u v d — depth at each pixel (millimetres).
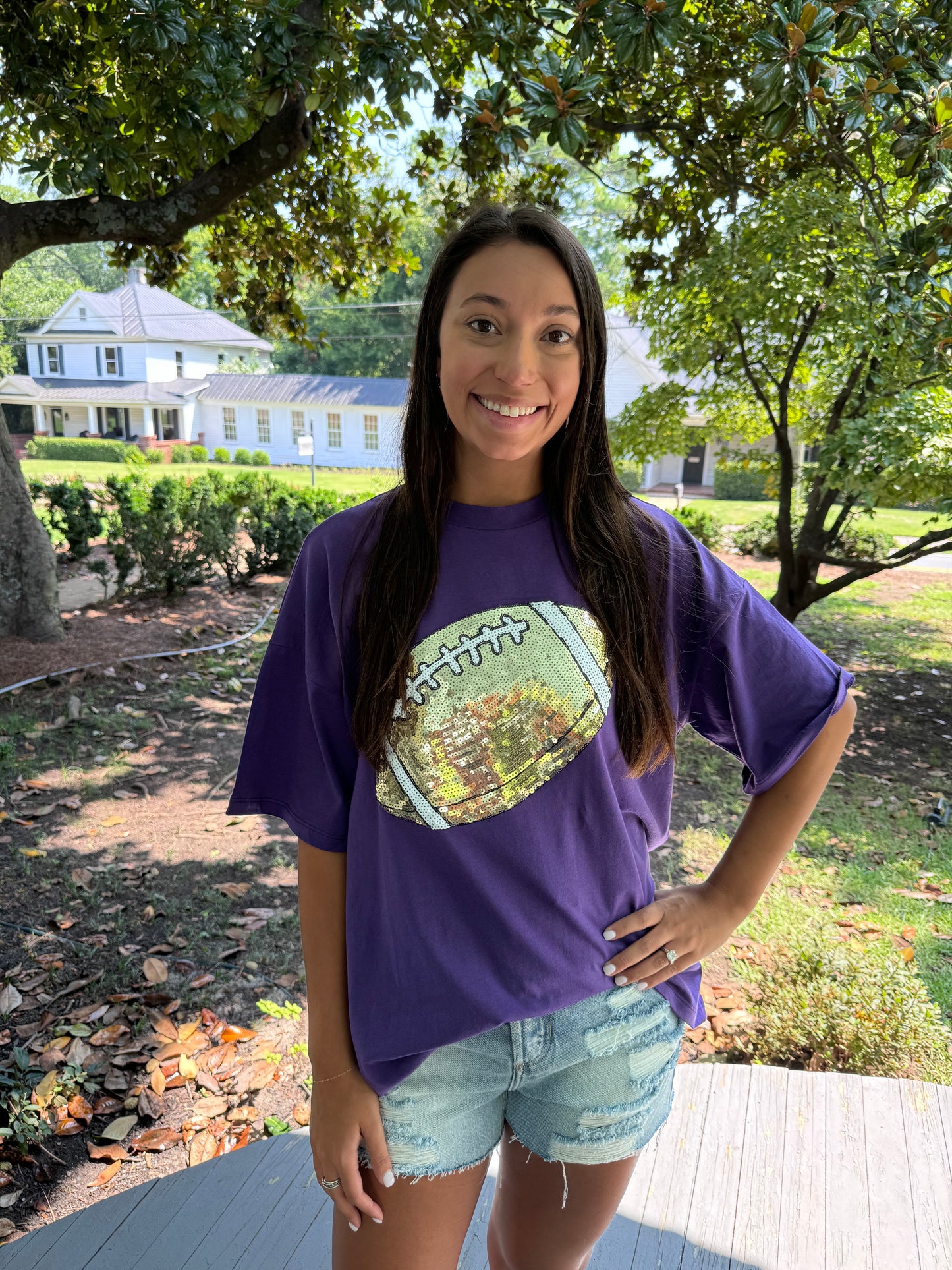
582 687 1063
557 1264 1229
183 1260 1592
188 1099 2779
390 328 45938
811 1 2523
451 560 1072
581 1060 1085
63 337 43281
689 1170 1739
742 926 3703
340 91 3938
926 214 3203
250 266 8453
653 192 6660
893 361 5836
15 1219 2338
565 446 1080
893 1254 1565
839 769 5867
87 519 11094
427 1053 1048
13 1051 2879
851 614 10633
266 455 37094
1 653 7074
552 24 3641
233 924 3752
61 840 4441
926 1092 1965
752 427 8117
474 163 5594
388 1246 1098
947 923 3822
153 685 6820
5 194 30062
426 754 1048
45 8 4582
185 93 4289
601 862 1095
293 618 1154
